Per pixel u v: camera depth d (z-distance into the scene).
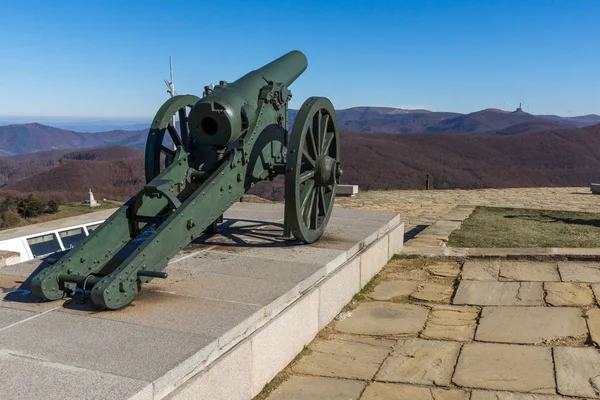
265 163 5.08
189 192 4.89
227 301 3.63
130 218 4.23
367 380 3.54
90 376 2.48
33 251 8.83
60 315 3.33
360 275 5.46
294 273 4.36
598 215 10.38
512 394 3.28
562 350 3.86
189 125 4.54
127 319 3.26
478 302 5.02
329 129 5.80
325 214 5.78
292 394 3.36
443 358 3.84
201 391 2.75
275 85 5.19
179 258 4.87
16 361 2.65
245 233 6.02
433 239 7.86
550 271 5.91
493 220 9.76
